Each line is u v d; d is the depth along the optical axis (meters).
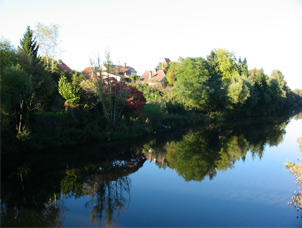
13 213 11.05
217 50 70.75
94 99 27.89
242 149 24.11
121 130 29.27
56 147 22.64
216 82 56.66
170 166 18.69
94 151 22.69
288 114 68.69
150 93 50.84
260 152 22.80
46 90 25.08
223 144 26.70
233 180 15.39
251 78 67.56
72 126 25.14
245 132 35.41
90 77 28.33
